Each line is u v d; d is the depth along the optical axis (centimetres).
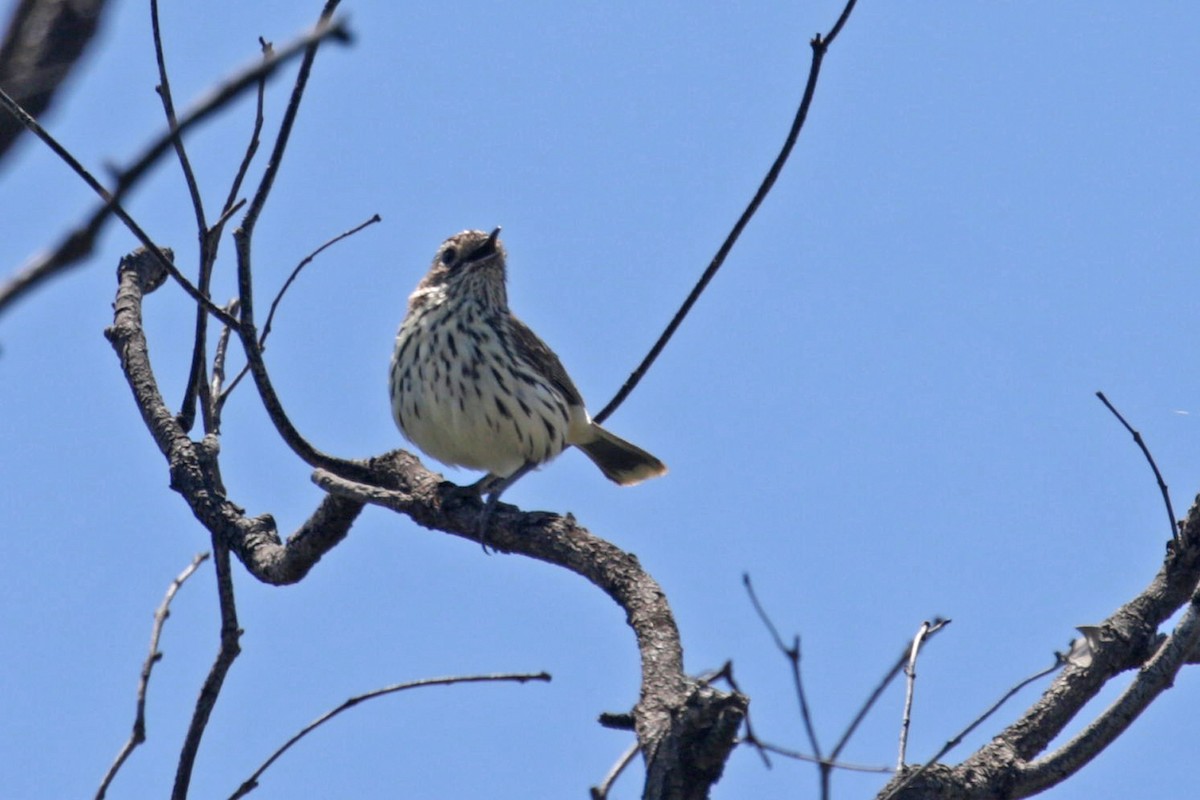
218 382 1373
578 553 1122
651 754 827
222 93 373
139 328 1441
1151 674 1034
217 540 1189
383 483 1346
